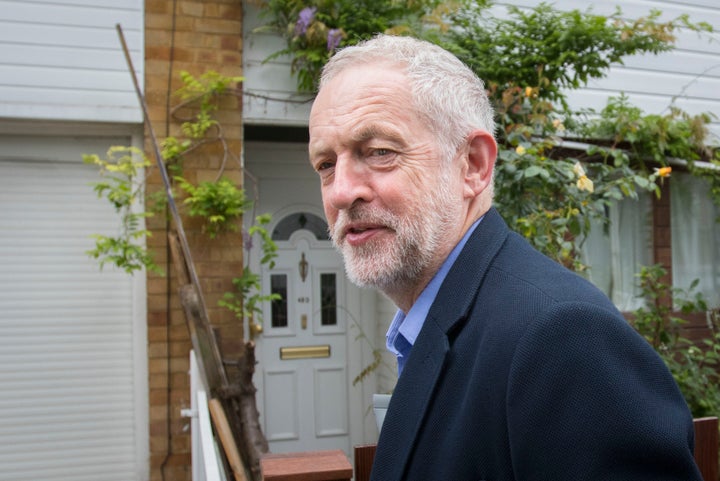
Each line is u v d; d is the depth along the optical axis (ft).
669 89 15.66
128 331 12.01
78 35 11.58
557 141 12.28
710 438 5.47
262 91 12.55
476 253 3.81
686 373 12.68
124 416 11.89
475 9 13.17
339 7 12.20
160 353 11.62
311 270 14.49
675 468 2.82
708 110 16.01
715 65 16.06
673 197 16.07
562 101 13.26
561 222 10.67
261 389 13.94
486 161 4.14
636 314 13.47
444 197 3.92
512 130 12.12
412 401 3.66
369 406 14.55
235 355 11.87
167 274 11.72
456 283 3.76
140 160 11.83
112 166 11.10
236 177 12.24
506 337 3.21
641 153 14.39
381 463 3.70
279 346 14.16
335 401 14.42
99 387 11.85
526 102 12.89
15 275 11.64
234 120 12.26
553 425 2.93
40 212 11.78
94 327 11.89
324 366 14.40
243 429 9.29
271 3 12.03
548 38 12.82
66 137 11.89
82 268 11.91
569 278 3.42
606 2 14.94
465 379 3.47
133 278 12.00
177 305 11.73
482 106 4.25
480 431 3.23
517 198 11.16
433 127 3.88
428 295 4.07
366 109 3.84
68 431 11.69
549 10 13.10
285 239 14.38
